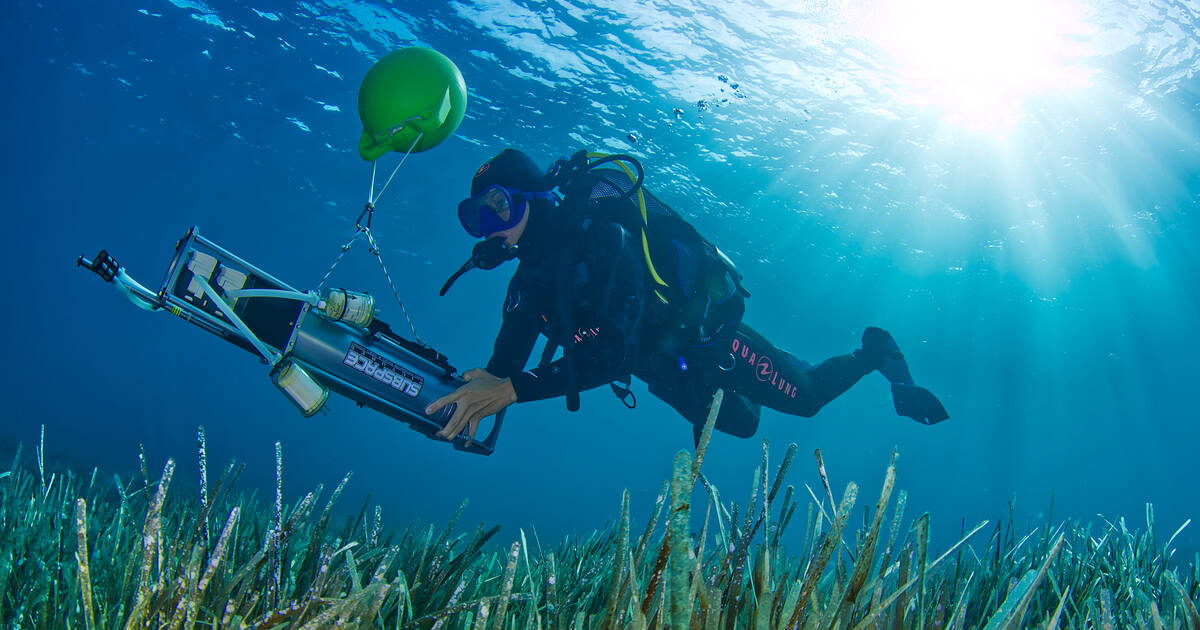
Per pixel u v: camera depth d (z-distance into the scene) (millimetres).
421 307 43906
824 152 15781
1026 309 26016
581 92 15320
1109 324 27766
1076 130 14320
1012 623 839
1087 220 18156
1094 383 39531
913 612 1143
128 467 17203
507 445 113625
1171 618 1492
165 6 15914
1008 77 12797
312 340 2348
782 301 27453
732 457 90625
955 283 23375
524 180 2779
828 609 898
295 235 32562
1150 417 48312
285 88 18250
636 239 2885
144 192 32312
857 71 12969
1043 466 84750
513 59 14680
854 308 27453
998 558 2059
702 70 13641
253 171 25438
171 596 1006
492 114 17047
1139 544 2320
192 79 19234
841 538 931
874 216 18656
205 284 2121
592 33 13258
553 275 2803
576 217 2781
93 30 18188
